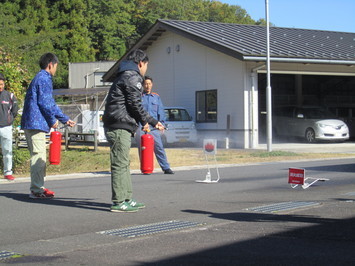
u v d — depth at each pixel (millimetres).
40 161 7625
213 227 5586
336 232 5254
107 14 63281
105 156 15477
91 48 56625
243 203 7176
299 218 6008
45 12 54000
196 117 22641
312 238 5008
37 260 4387
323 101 29484
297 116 23250
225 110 20938
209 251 4578
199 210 6652
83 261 4332
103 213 6508
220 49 19938
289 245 4738
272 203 7148
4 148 10312
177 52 23719
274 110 24625
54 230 5570
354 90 30188
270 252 4504
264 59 19016
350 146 20406
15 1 53031
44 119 7547
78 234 5363
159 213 6465
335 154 16641
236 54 19031
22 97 13703
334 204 6969
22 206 7039
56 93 28891
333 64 20812
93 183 9719
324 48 22219
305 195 7863
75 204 7188
